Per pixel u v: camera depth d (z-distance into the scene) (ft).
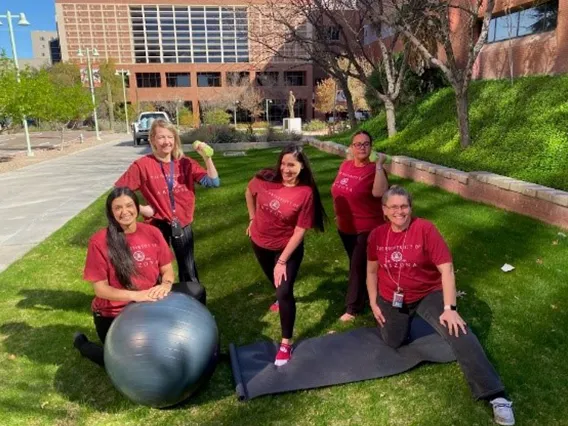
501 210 22.43
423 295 11.12
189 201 14.05
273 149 63.00
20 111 63.62
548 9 39.09
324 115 181.27
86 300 15.92
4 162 62.28
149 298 10.27
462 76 31.19
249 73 184.85
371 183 13.19
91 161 59.72
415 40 32.27
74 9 185.47
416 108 46.11
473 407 9.80
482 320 12.92
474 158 29.50
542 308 13.39
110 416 10.15
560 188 20.53
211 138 69.46
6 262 20.11
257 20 88.58
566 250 17.02
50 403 10.60
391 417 9.73
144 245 11.29
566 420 9.32
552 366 10.91
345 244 14.23
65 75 170.60
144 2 184.96
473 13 30.12
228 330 13.60
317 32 54.65
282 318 11.57
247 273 17.63
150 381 9.32
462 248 18.12
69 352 12.66
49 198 34.27
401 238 10.84
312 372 11.25
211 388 10.95
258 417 9.89
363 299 13.76
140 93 192.03
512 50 42.11
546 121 28.63
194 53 190.80
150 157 13.74
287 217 12.02
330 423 9.66
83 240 22.44
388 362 11.44
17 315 14.84
